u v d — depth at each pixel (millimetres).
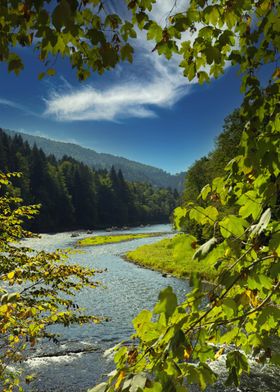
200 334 2025
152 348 1854
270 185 2053
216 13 2400
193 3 2469
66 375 14203
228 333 2398
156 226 152500
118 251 57562
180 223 2307
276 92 2428
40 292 6734
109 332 19234
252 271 1897
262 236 2045
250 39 2473
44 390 13016
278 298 2191
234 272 1918
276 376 12844
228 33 2383
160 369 1719
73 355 16219
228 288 1867
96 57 2490
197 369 1943
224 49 2842
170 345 1699
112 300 26016
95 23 2379
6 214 8344
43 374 14242
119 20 2357
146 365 1870
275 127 2293
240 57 2607
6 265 6676
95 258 49031
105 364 15312
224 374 12828
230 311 1949
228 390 12031
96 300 25969
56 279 6969
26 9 1996
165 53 2670
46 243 69000
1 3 1956
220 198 2592
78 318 6641
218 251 1982
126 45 2346
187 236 2047
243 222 2084
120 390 1604
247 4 2414
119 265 42594
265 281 1901
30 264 6770
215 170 35281
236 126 30703
